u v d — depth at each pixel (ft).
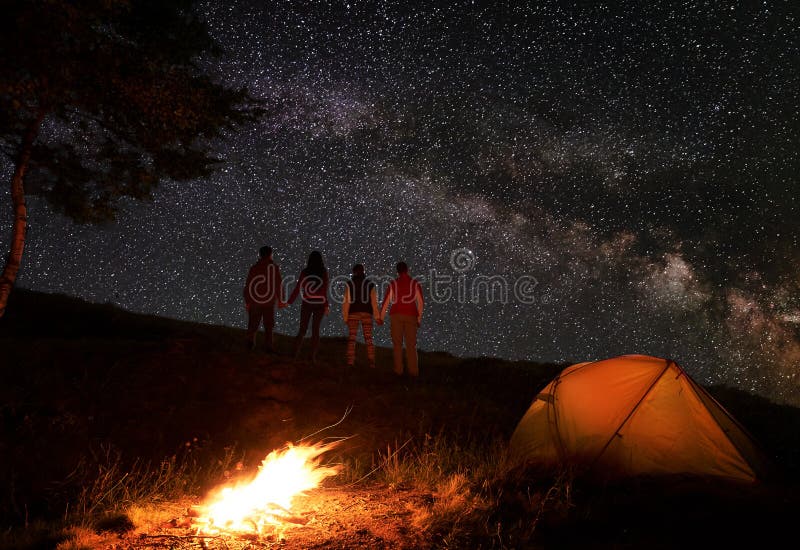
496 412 30.30
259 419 26.37
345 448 23.94
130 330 43.39
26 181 35.96
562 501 17.33
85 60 29.07
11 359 27.48
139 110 32.17
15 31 25.73
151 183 36.63
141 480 18.34
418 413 28.63
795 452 26.48
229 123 36.04
